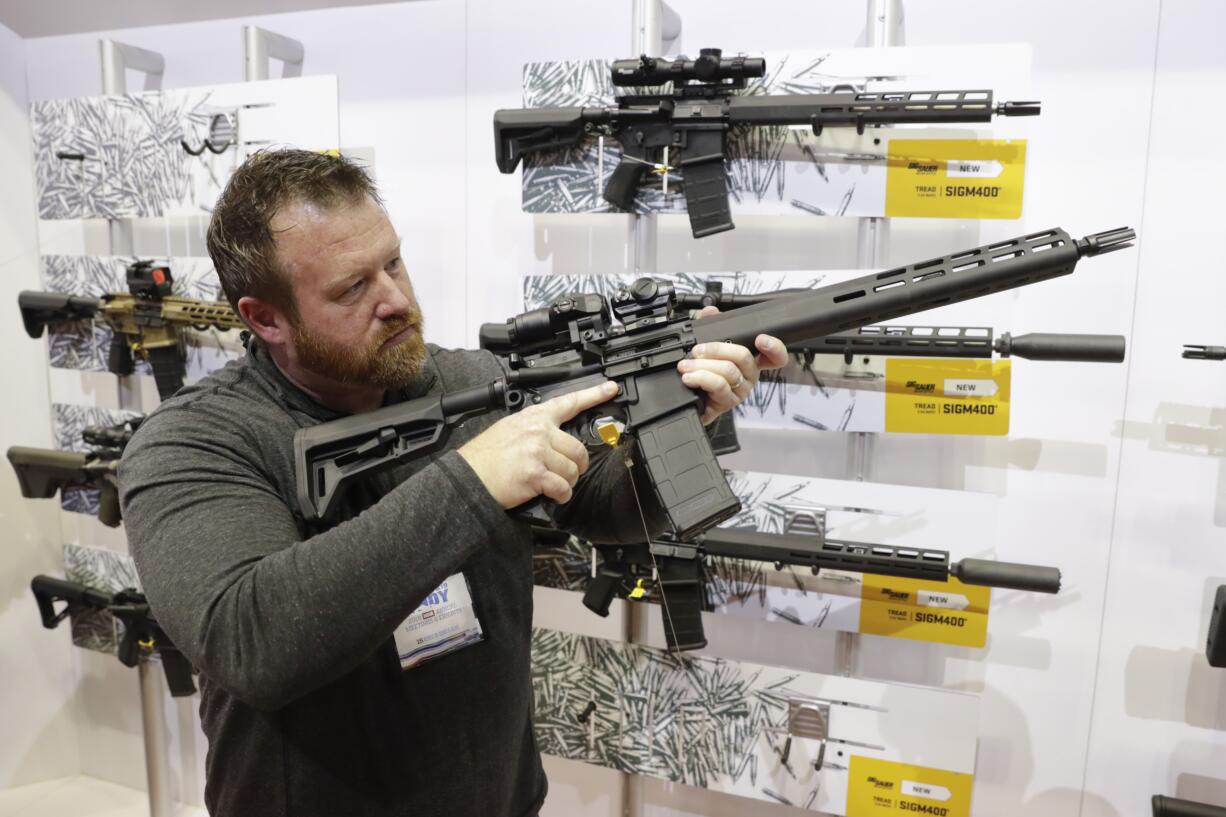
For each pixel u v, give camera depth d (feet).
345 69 7.12
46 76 8.14
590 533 4.61
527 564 4.39
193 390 3.84
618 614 7.04
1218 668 5.52
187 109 6.79
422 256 7.13
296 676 2.91
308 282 3.49
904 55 5.06
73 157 7.27
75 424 8.04
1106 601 5.73
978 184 5.11
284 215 3.44
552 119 5.57
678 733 6.28
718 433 5.63
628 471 4.28
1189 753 5.67
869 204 5.28
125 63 7.43
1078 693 5.88
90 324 7.65
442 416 3.69
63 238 8.33
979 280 3.75
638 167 5.56
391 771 3.85
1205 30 5.04
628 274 5.95
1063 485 5.71
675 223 6.36
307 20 7.16
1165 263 5.29
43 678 9.07
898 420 5.41
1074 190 5.40
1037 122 5.41
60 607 9.11
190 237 7.65
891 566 5.25
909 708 5.68
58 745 9.30
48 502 8.90
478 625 4.12
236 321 6.63
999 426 5.24
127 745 9.23
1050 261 3.70
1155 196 5.25
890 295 3.79
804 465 6.25
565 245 6.68
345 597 2.86
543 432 3.10
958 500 5.38
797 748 5.98
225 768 3.91
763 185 5.47
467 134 6.82
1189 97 5.11
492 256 6.91
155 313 6.98
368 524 2.96
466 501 2.98
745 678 6.05
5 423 8.39
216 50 7.45
